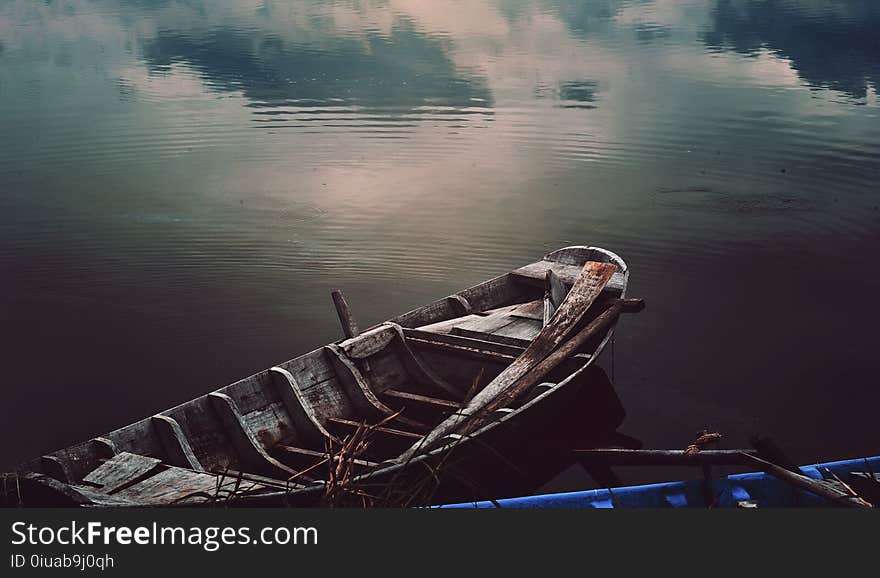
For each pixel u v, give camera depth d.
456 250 10.95
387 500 4.14
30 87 19.89
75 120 17.14
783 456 5.19
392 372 7.79
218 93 19.31
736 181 13.02
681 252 10.70
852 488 4.93
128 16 29.00
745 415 7.39
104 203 12.69
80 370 8.31
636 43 24.02
